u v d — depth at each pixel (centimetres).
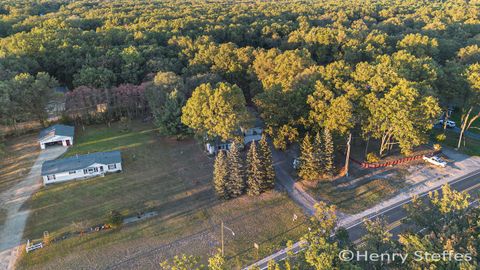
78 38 9975
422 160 6662
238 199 5597
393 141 7231
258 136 7388
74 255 4528
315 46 10275
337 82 6519
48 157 6694
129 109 8269
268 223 5119
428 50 9569
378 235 3556
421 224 3853
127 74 8631
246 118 6569
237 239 4825
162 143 7250
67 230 4919
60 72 9119
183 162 6600
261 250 4650
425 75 7194
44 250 4584
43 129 7650
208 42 10150
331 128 6056
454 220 3644
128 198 5588
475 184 5931
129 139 7406
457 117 8688
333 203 5547
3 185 5869
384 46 9775
